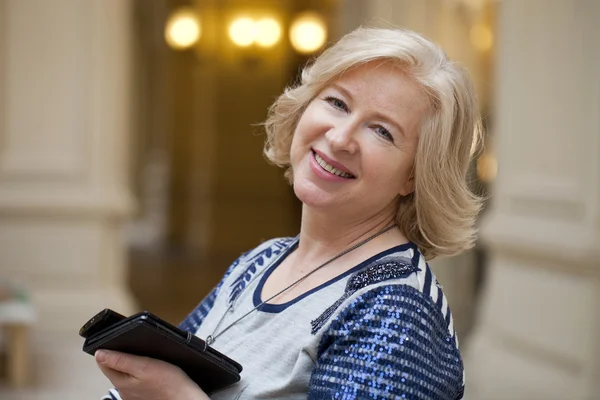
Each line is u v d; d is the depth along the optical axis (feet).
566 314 18.81
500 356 21.25
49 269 27.30
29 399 19.83
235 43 46.55
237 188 52.16
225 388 5.42
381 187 5.35
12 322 20.85
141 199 60.08
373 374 4.73
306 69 5.92
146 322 4.93
